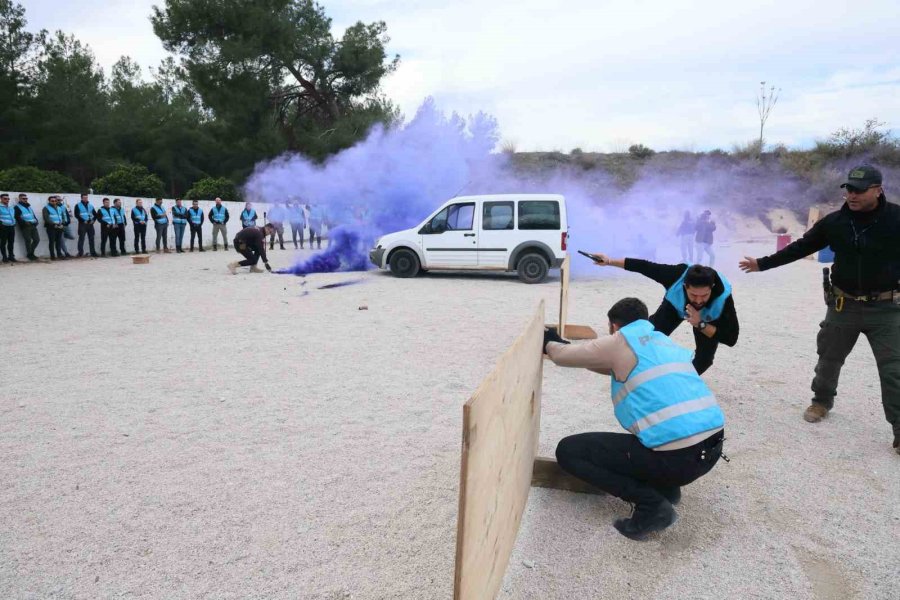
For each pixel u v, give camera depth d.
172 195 34.34
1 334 7.12
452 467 3.65
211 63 28.58
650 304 9.52
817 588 2.55
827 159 37.78
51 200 15.84
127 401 4.80
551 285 11.87
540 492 3.45
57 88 34.12
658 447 2.80
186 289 10.85
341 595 2.49
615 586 2.56
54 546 2.81
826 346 4.32
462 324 7.86
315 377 5.47
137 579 2.58
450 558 2.74
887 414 3.94
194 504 3.20
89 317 8.20
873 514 3.15
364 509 3.16
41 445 3.93
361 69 31.47
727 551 2.82
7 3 32.53
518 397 2.59
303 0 30.62
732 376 5.70
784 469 3.69
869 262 3.89
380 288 11.23
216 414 4.52
